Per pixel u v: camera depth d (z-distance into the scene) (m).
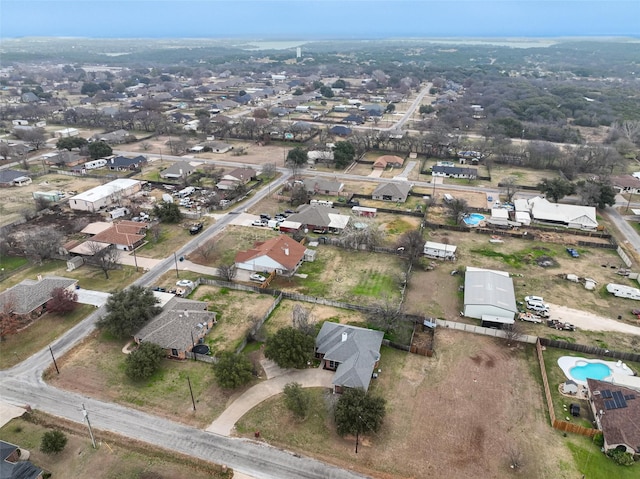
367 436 50.12
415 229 103.81
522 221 105.75
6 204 113.44
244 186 125.69
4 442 45.97
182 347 61.22
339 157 146.12
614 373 59.69
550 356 63.16
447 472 46.06
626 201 123.62
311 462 46.97
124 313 63.47
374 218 109.62
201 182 132.50
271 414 52.88
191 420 51.88
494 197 124.94
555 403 55.06
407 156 163.25
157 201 117.19
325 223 101.06
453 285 80.88
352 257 90.75
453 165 151.50
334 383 55.12
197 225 100.94
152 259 88.56
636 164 157.88
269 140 178.62
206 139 181.50
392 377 58.88
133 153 160.88
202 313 67.31
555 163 151.62
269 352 59.06
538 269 86.75
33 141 163.62
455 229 103.94
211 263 87.25
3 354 62.09
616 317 72.31
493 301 70.94
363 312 72.31
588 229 104.94
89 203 109.25
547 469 46.50
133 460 46.75
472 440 49.75
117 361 61.25
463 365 61.31
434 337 66.81
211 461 46.81
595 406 53.00
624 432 48.72
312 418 52.38
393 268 86.44
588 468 46.62
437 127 186.12
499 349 64.62
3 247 88.50
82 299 74.81
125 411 53.03
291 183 129.50
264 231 101.12
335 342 61.91
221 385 55.06
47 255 87.00
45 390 56.00
